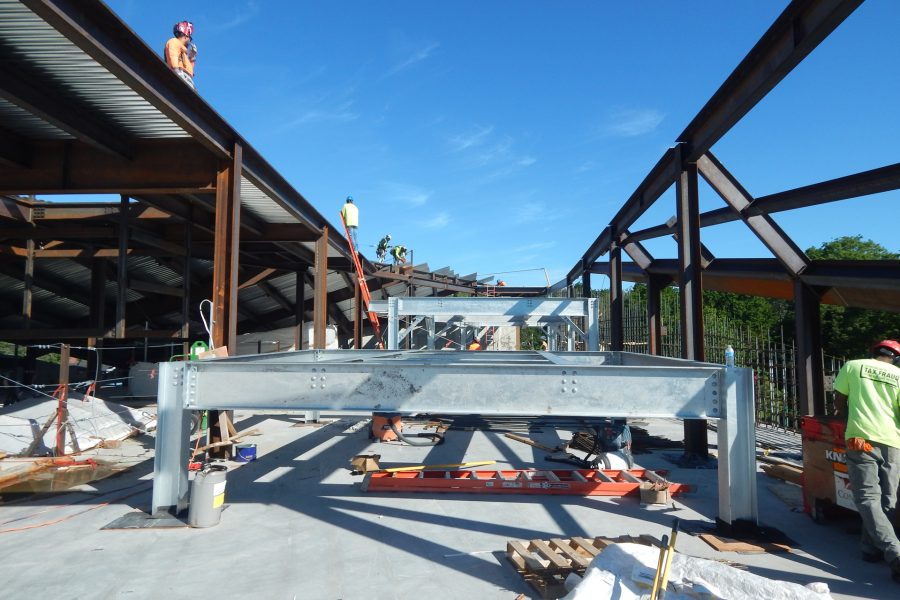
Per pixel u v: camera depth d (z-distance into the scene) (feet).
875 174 20.80
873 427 14.58
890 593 13.11
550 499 20.45
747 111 23.34
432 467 23.08
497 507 19.44
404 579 13.66
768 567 14.52
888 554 13.82
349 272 62.69
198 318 65.21
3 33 19.80
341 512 18.79
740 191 28.94
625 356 27.02
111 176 30.12
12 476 23.25
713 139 26.20
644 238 43.01
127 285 39.27
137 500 20.22
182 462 18.04
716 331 45.83
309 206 42.37
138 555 15.11
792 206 25.88
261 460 26.84
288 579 13.66
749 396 16.31
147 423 35.47
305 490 21.52
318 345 46.57
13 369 54.75
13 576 13.79
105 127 27.84
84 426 31.19
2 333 40.22
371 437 32.48
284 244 50.70
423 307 45.47
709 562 11.47
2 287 50.96
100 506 19.44
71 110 25.40
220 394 17.58
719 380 16.40
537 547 14.58
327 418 40.73
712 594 10.49
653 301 47.42
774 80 20.74
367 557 15.01
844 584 13.57
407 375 16.76
